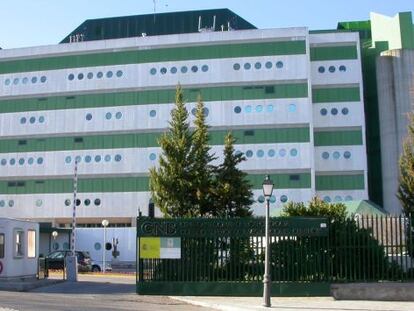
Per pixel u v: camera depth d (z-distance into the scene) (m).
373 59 70.25
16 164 64.94
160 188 28.97
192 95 61.97
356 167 61.00
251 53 62.09
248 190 30.33
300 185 59.38
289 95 61.03
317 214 23.83
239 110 61.16
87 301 19.28
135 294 22.05
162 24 80.94
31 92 65.62
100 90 63.97
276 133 60.53
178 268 21.62
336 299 19.94
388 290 19.84
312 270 21.11
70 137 64.19
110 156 62.81
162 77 62.81
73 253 37.28
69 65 65.25
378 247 21.06
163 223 21.83
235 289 21.17
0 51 67.25
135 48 64.00
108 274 40.62
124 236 57.28
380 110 65.56
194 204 29.00
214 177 30.88
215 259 21.56
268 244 18.73
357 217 22.17
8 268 25.98
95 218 62.34
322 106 62.53
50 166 64.00
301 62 61.44
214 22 74.81
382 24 71.38
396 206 62.47
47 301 18.70
